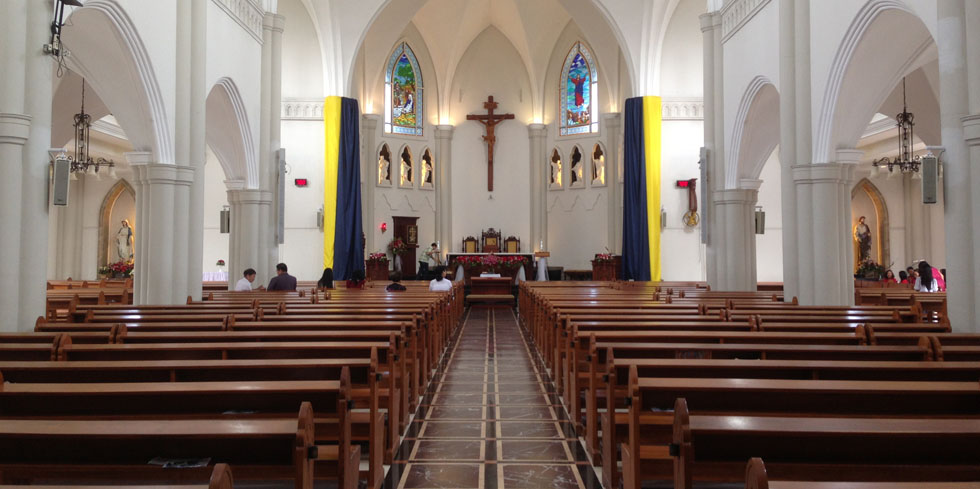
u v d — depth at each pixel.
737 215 17.89
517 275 27.06
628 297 12.97
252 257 18.59
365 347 5.95
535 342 14.34
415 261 29.67
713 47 18.41
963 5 8.87
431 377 10.49
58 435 3.20
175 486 2.81
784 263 13.62
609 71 27.78
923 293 14.33
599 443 6.42
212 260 26.80
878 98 12.80
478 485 5.66
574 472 5.98
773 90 15.86
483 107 31.00
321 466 4.45
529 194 30.95
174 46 13.41
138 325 7.64
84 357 5.81
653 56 23.70
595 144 29.33
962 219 8.88
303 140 23.72
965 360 5.68
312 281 22.73
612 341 6.70
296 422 3.42
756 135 17.80
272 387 4.18
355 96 27.22
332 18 22.94
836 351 5.73
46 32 9.05
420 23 29.58
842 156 12.95
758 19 15.59
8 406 4.09
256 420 3.46
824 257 12.79
